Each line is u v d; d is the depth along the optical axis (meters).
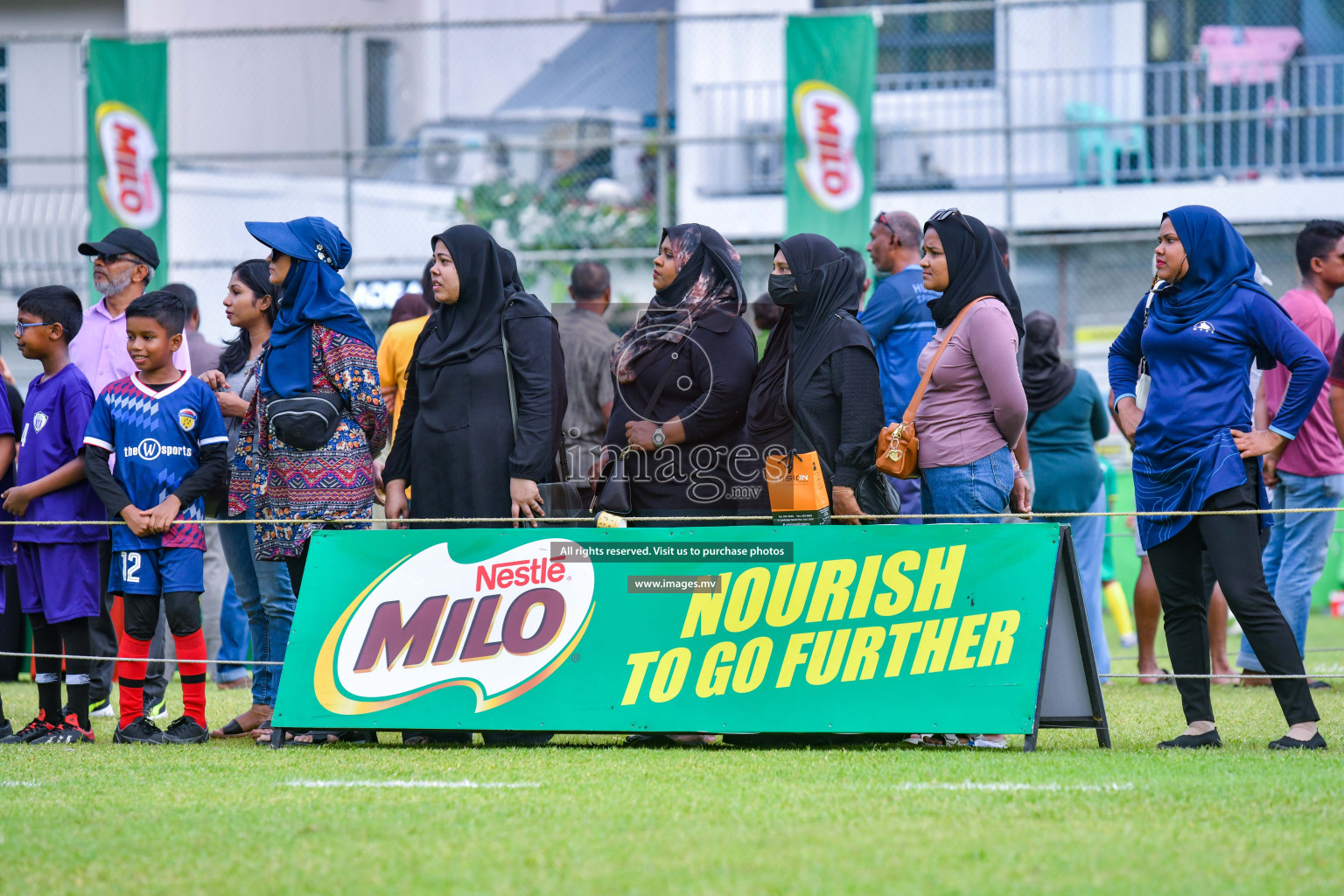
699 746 12.97
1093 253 39.62
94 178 32.47
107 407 14.29
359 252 45.34
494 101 57.59
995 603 12.36
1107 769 11.12
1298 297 17.92
